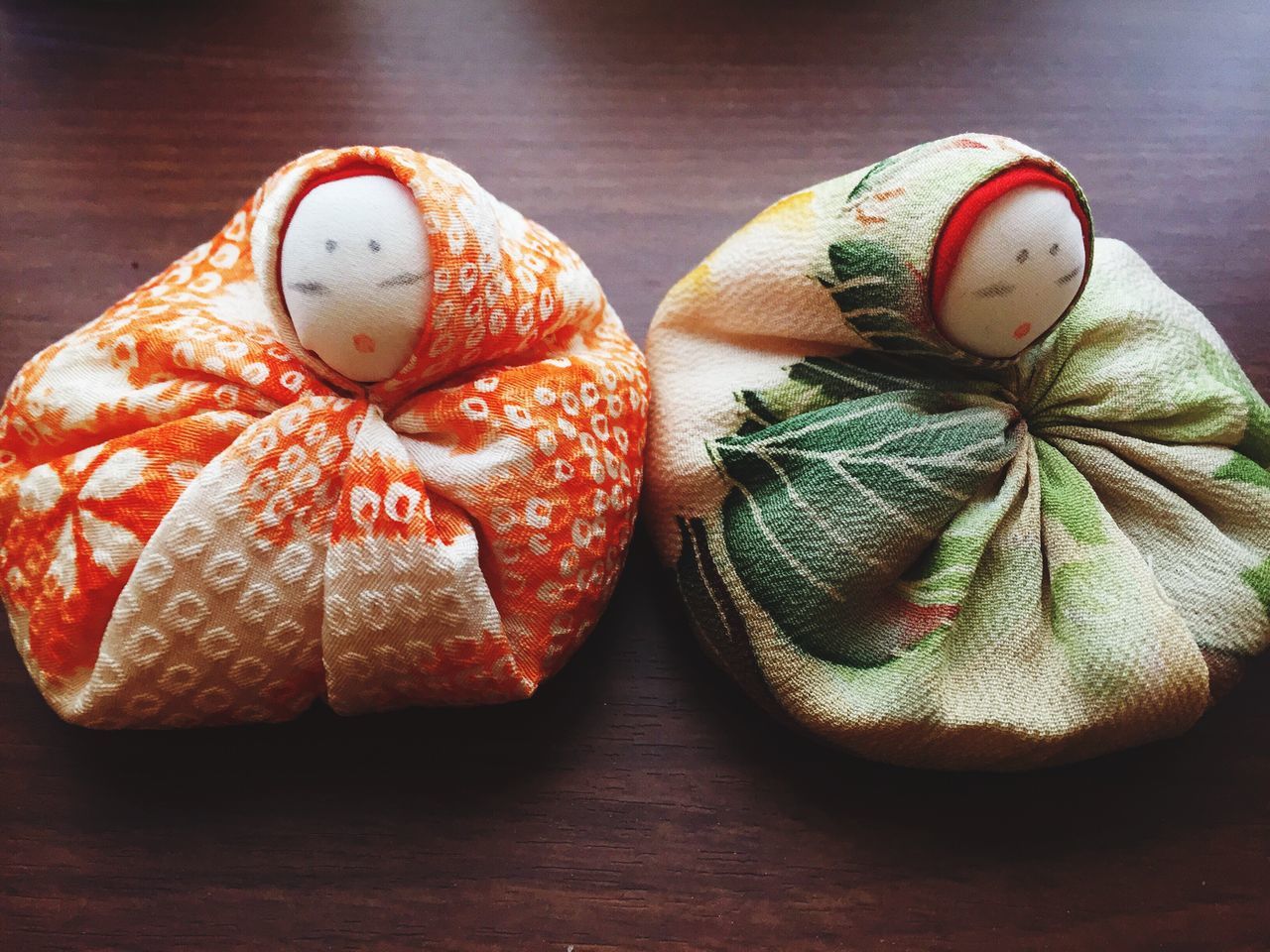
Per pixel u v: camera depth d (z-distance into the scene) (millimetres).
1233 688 191
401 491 154
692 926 177
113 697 161
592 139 250
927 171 159
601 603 177
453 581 155
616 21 268
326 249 147
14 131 244
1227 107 264
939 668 167
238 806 181
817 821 184
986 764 175
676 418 185
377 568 153
